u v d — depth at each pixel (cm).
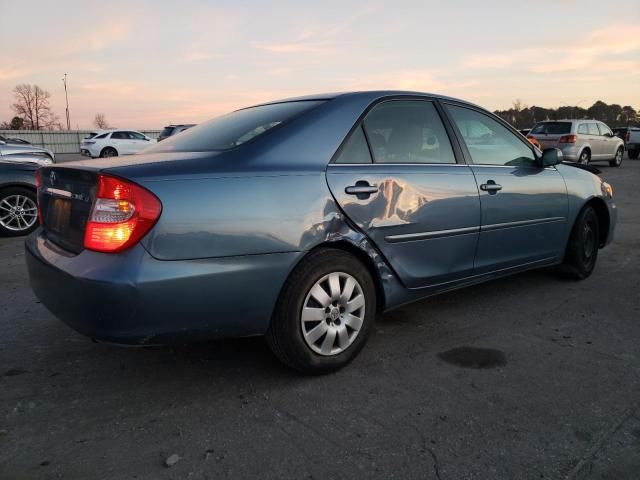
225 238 246
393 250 312
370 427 245
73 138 4734
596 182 487
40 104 7200
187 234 237
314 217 273
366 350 331
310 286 277
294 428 245
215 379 294
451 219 341
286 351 278
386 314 397
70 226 261
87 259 237
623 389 280
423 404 266
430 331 363
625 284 475
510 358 320
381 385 286
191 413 259
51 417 255
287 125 289
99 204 236
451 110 371
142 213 229
